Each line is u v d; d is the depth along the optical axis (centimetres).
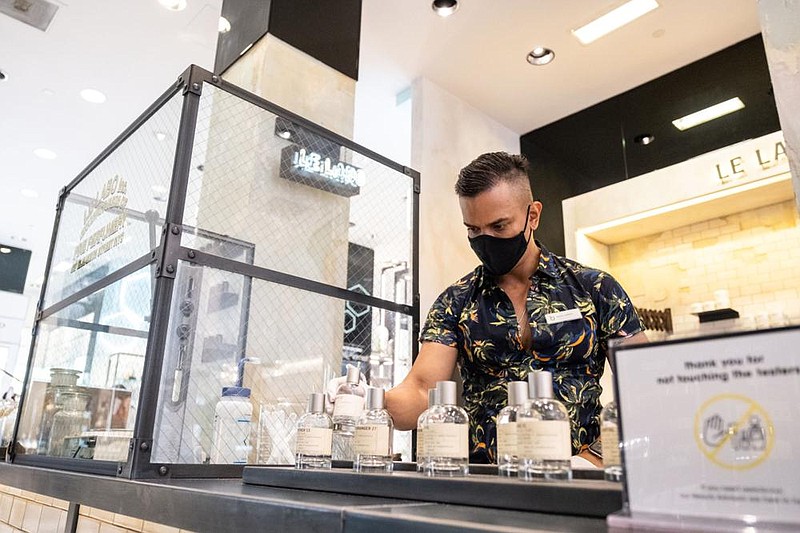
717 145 331
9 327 750
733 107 330
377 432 91
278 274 155
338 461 127
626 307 137
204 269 136
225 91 152
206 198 144
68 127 448
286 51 248
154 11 322
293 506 63
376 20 317
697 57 347
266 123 168
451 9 308
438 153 362
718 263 337
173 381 124
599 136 388
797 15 133
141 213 143
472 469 92
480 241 140
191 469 120
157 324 123
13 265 760
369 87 376
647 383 49
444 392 81
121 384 128
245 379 145
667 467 47
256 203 164
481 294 147
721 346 46
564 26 321
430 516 52
